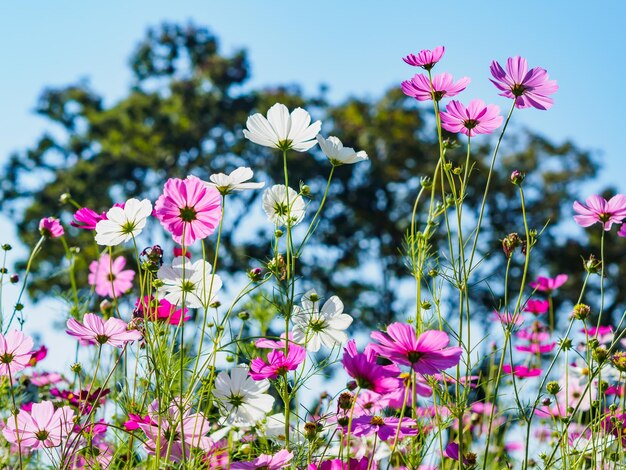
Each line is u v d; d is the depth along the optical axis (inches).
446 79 54.6
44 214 365.4
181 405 46.6
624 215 57.2
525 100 54.1
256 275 51.2
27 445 51.2
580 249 361.1
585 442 56.8
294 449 52.5
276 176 369.7
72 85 416.8
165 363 49.5
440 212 54.2
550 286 73.9
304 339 53.8
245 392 51.8
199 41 427.2
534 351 70.9
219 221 50.1
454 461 53.3
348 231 361.7
